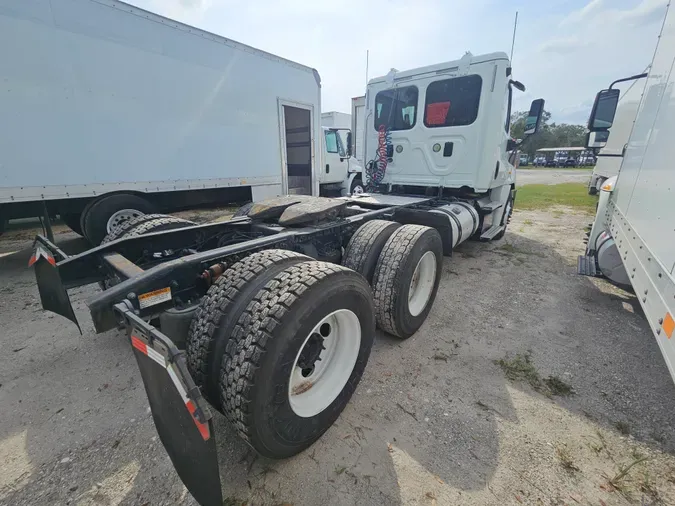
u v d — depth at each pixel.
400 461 1.71
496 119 4.12
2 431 1.90
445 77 4.35
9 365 2.50
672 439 1.85
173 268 1.80
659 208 1.85
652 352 2.68
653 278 1.81
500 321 3.20
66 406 2.09
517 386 2.28
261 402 1.45
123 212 4.83
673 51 2.05
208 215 8.57
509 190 6.16
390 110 5.00
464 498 1.53
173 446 1.39
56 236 6.68
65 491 1.56
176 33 4.92
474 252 5.61
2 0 3.58
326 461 1.72
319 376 1.92
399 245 2.67
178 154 5.20
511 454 1.75
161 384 1.28
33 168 4.00
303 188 8.87
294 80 6.91
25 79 3.81
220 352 1.57
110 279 2.32
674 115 1.82
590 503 1.51
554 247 5.95
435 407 2.08
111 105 4.45
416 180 4.89
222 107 5.64
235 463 1.71
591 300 3.69
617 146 7.66
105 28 4.27
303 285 1.60
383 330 2.80
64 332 2.96
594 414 2.03
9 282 4.20
